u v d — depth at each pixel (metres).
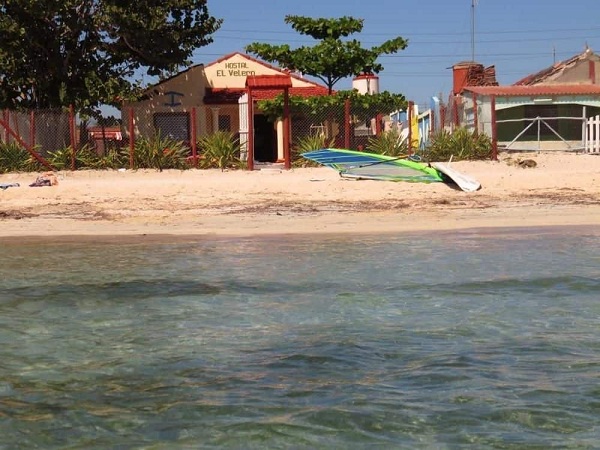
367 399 6.30
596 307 9.20
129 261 12.69
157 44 30.44
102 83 29.81
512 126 30.42
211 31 31.81
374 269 11.59
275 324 8.72
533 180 21.20
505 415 5.91
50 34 29.70
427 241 14.20
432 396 6.35
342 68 30.14
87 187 21.25
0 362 7.50
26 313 9.37
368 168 22.27
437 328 8.41
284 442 5.51
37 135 27.55
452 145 25.56
